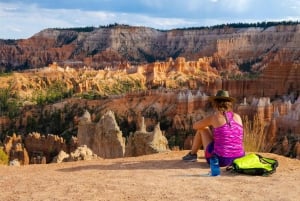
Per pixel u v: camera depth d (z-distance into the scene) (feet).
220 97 42.04
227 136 41.19
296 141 240.94
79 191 34.86
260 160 41.01
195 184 36.73
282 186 36.09
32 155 246.68
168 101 402.93
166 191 34.58
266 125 264.31
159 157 50.03
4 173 43.96
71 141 238.48
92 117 406.82
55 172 43.06
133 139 145.69
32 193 34.63
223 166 41.42
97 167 44.96
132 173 41.37
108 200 32.42
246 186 36.06
